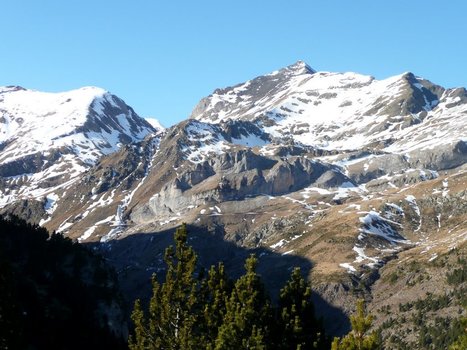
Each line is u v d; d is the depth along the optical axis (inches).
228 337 2240.4
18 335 2337.6
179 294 2512.3
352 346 1898.4
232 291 2439.7
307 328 2434.8
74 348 5551.2
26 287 6097.4
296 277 2532.0
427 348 6353.3
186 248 2576.3
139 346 2544.3
